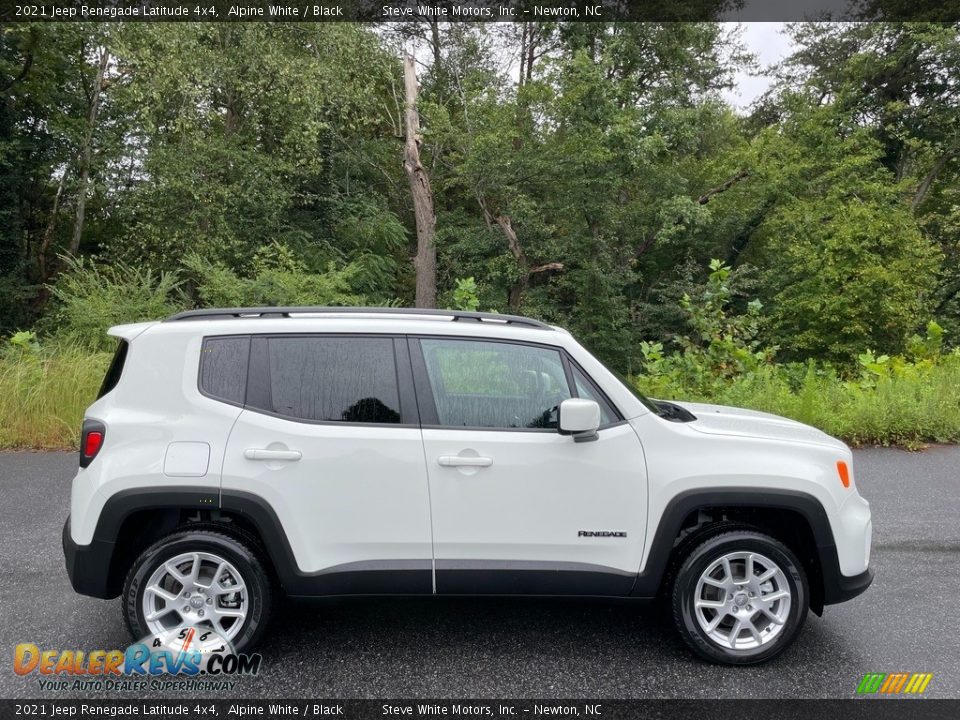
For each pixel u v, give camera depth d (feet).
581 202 76.02
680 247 90.02
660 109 79.30
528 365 11.59
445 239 81.15
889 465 24.86
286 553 10.87
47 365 30.14
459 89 79.05
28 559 15.58
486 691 10.50
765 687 10.68
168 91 58.03
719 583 11.28
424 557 11.06
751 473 11.19
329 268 57.00
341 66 66.23
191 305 55.11
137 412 11.11
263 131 68.80
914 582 14.84
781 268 79.77
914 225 73.10
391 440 11.04
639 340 83.61
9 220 66.28
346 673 10.98
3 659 11.36
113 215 69.97
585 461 11.16
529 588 11.16
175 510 11.52
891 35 92.48
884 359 37.17
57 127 63.41
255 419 11.02
